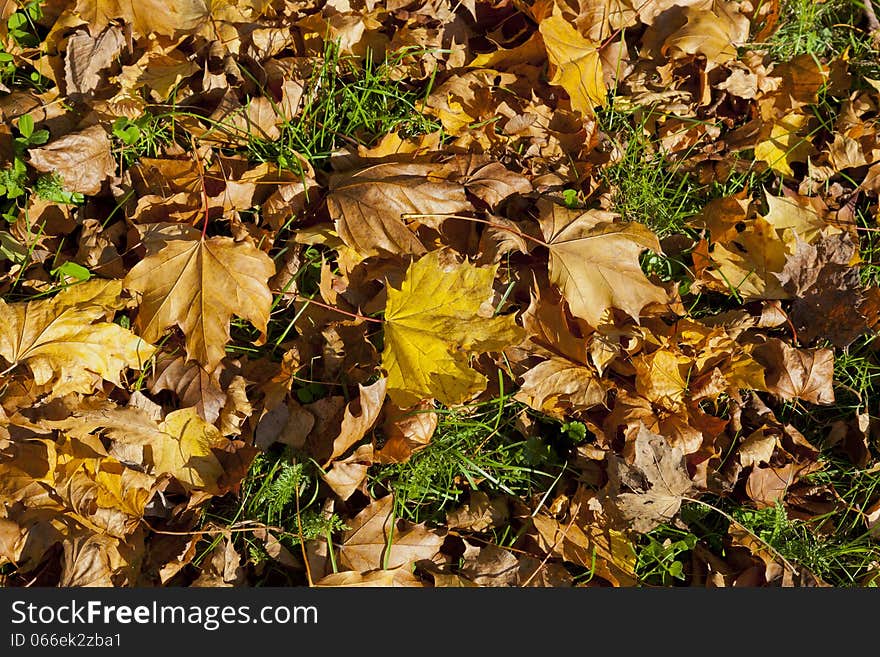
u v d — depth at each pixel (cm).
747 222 262
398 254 222
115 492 194
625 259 229
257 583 204
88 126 230
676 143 281
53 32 245
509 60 276
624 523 216
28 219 217
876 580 227
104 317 211
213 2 254
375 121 260
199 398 211
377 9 274
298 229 235
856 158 285
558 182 254
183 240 211
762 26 311
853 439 245
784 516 225
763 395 251
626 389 232
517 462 229
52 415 197
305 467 215
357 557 204
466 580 206
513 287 238
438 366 207
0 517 187
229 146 244
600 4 280
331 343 225
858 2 328
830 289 252
